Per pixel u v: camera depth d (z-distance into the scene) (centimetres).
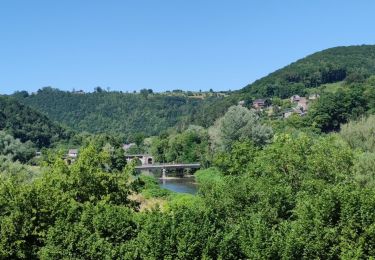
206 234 2359
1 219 2648
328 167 3644
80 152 3612
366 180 3712
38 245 2750
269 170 3766
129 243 2450
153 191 7406
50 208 2769
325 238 2298
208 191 3300
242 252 2377
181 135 14725
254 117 9238
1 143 10725
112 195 3272
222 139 9094
